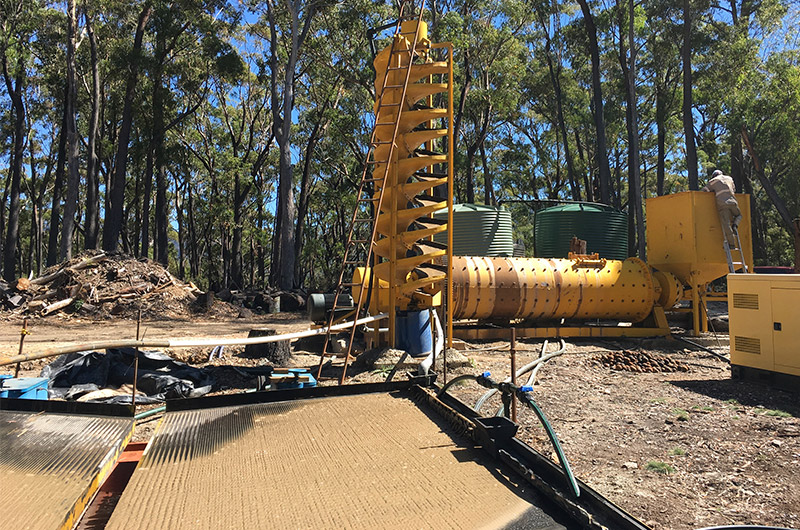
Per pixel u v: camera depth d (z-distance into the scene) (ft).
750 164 128.06
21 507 7.25
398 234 29.68
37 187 198.59
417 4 98.84
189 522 7.51
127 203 192.24
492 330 43.09
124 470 10.43
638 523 6.68
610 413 21.74
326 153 153.38
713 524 12.23
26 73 144.56
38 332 54.49
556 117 156.35
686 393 25.26
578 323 46.80
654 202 47.37
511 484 8.70
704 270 44.57
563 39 127.34
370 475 9.12
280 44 134.10
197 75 131.95
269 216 209.56
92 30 119.34
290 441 10.75
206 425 11.73
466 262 42.32
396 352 29.09
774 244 141.08
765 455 16.79
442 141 113.91
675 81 133.39
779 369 26.09
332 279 190.70
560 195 184.14
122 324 65.41
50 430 10.65
